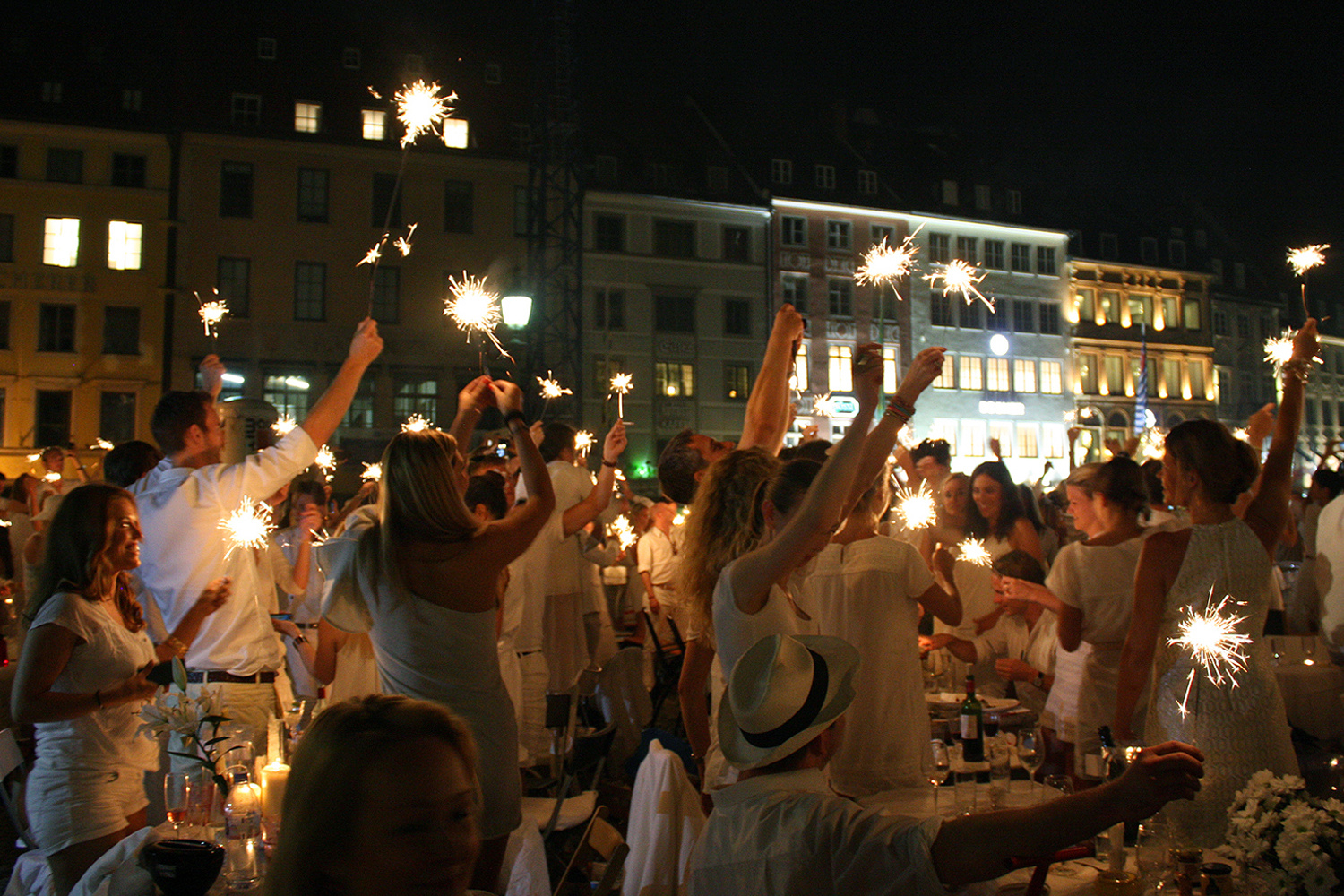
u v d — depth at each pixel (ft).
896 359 138.31
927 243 142.31
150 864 8.38
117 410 105.60
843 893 5.85
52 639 11.41
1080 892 9.24
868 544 11.94
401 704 5.17
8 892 12.03
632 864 11.18
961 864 5.65
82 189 105.91
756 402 13.35
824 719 6.68
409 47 120.78
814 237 134.62
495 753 10.45
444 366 114.52
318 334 111.55
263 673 13.21
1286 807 8.50
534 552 19.67
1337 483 27.55
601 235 123.95
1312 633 24.90
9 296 103.19
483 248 117.39
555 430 21.75
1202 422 11.24
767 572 8.33
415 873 4.87
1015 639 17.56
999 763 11.07
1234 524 11.00
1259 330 170.40
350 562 10.65
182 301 107.76
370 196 114.73
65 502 12.01
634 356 123.54
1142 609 11.16
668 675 28.96
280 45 115.85
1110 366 156.56
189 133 108.68
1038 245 151.64
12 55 108.06
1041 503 36.68
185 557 12.69
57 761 11.69
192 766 10.47
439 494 10.45
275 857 4.98
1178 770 5.50
